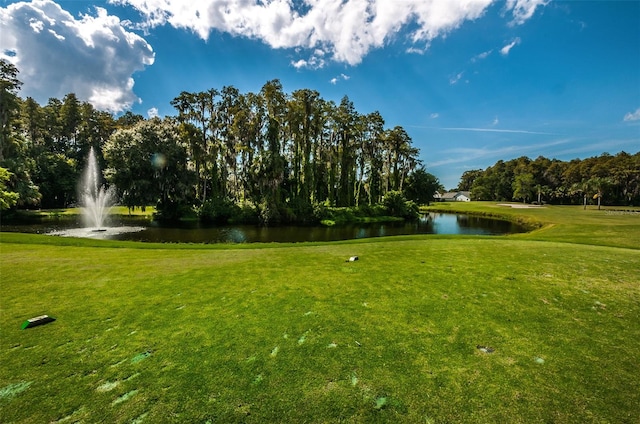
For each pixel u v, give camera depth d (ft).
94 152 152.87
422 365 10.34
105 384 9.31
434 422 7.84
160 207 107.45
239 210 105.60
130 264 25.35
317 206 113.09
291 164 131.85
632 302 16.10
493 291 17.90
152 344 11.72
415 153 195.31
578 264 24.76
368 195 161.89
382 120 153.79
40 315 14.39
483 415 8.07
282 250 33.32
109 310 15.08
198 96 119.34
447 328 13.09
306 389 9.14
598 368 10.14
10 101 103.35
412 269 23.27
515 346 11.59
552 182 278.67
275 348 11.43
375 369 10.11
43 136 155.94
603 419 7.88
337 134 141.18
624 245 41.37
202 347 11.50
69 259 27.35
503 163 354.74
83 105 159.43
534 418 7.94
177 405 8.45
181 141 113.91
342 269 23.43
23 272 22.35
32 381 9.39
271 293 17.65
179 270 23.20
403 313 14.67
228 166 131.44
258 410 8.29
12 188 96.27
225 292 17.87
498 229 103.24
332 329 13.00
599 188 183.62
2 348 11.31
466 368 10.16
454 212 176.14
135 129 105.19
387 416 8.07
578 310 15.02
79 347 11.46
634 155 276.62
